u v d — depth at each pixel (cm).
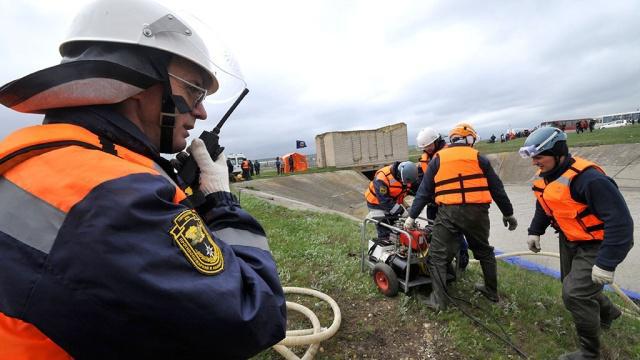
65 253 68
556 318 345
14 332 69
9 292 70
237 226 106
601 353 300
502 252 767
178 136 108
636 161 1953
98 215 69
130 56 93
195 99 112
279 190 1973
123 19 93
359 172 2955
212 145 123
